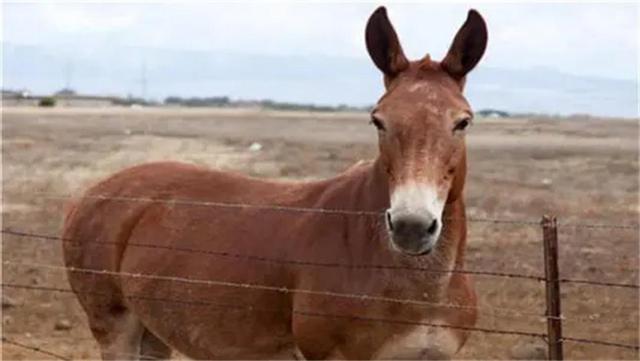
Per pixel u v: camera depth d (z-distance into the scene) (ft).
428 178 7.74
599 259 19.83
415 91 8.14
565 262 19.52
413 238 7.55
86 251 11.07
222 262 9.60
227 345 9.71
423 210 7.56
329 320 8.73
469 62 8.57
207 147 47.91
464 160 8.33
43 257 20.04
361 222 8.70
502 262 19.52
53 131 57.62
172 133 59.57
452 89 8.31
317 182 9.66
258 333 9.47
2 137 50.85
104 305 11.06
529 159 42.04
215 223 9.89
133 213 10.71
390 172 8.01
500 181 33.45
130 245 10.61
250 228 9.57
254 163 39.58
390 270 8.48
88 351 14.55
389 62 8.68
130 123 72.84
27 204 26.71
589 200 28.76
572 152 46.21
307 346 8.97
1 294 17.08
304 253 9.00
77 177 34.12
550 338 8.61
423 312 8.51
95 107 127.03
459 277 8.72
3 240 21.50
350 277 8.68
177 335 10.15
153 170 11.12
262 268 9.29
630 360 14.07
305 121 85.71
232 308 9.50
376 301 8.53
